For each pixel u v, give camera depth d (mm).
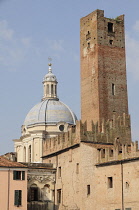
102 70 98188
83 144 87000
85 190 84375
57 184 95812
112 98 97688
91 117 96750
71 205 88500
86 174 84812
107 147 83125
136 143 74688
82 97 100938
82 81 102062
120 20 104125
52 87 143875
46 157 103125
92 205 81875
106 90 97312
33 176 95000
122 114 98125
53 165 98688
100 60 98562
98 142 89812
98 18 100812
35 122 134625
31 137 131375
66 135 94875
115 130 92562
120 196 75500
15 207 84250
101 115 94875
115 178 77375
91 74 99375
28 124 136250
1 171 84625
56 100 142750
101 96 96312
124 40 103375
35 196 94750
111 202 77375
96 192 81312
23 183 86250
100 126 93062
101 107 95500
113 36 101938
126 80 100938
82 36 105062
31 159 129625
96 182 81688
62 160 95000
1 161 87750
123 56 102000
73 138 91625
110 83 98375
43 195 95562
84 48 103625
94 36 100500
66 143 94500
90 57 100812
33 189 94875
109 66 99375
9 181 84875
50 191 96438
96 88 96750
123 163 76250
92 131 90062
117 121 93375
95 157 83062
